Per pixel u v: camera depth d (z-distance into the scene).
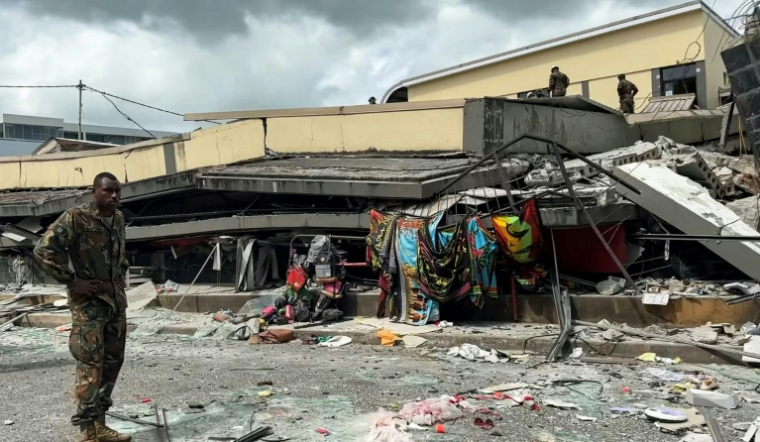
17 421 5.28
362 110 14.05
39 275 15.73
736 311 7.94
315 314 10.02
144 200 15.19
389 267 9.67
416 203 10.74
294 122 14.99
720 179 11.85
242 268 11.84
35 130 48.91
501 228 8.94
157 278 14.05
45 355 8.62
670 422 4.90
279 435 4.74
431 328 8.93
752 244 8.52
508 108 12.73
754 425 4.64
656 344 7.32
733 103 15.14
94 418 4.39
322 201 12.23
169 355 8.29
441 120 12.95
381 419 5.03
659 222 9.56
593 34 22.88
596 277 9.67
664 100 19.92
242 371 7.06
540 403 5.53
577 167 11.41
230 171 12.77
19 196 18.97
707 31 20.67
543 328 8.65
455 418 5.10
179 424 5.06
